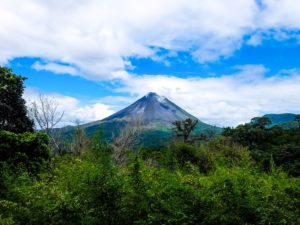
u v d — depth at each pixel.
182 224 6.20
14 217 6.23
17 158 16.03
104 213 6.20
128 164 7.20
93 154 6.86
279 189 7.59
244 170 8.16
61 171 7.24
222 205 6.68
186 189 6.66
